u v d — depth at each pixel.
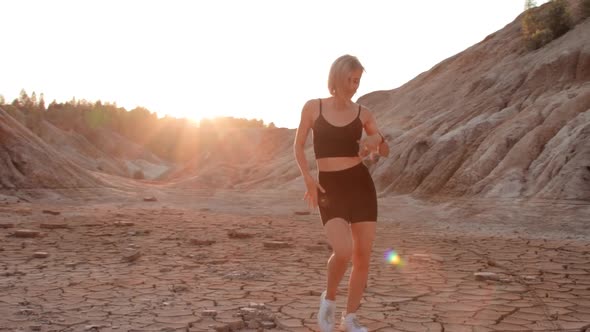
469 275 7.52
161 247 10.46
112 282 6.72
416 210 22.70
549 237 13.49
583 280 7.17
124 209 23.03
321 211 3.99
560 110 25.78
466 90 43.22
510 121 28.45
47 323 4.68
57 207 23.17
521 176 22.62
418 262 8.78
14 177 28.98
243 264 8.35
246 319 4.90
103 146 178.88
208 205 28.25
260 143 77.81
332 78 3.95
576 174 19.91
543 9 45.56
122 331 4.43
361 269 4.08
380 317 5.06
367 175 4.01
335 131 3.92
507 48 48.22
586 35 37.06
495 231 15.23
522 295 6.16
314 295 6.06
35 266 7.98
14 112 156.88
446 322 4.89
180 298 5.79
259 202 30.61
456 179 25.88
